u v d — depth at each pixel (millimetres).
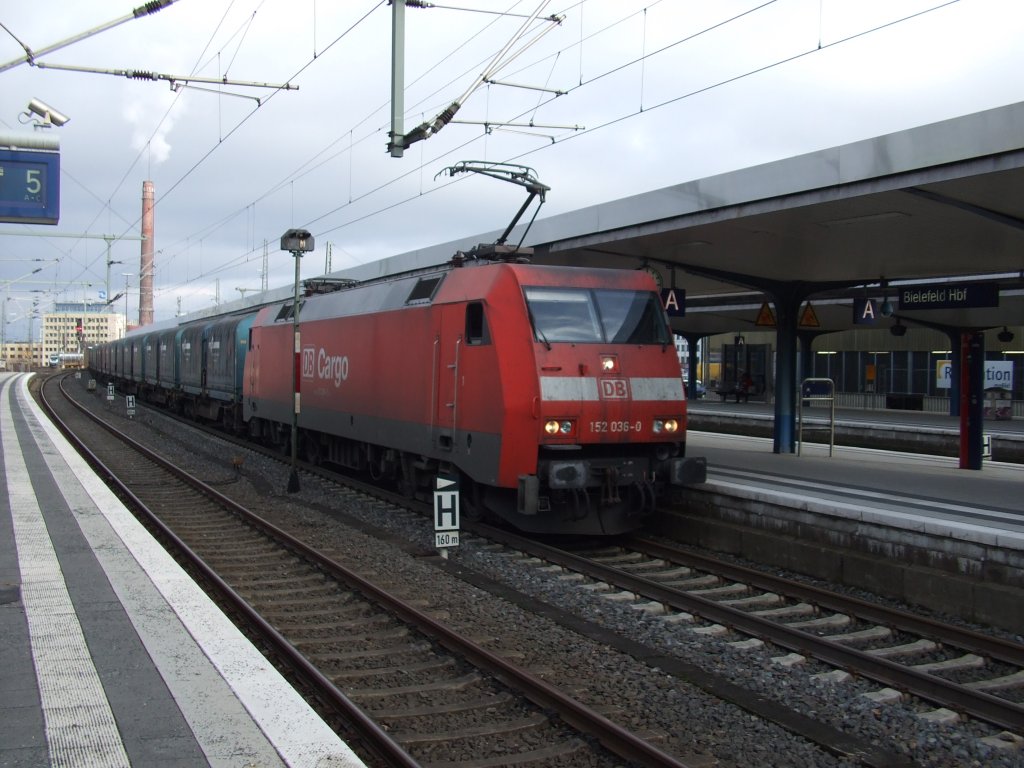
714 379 53344
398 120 11750
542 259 17281
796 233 13211
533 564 10969
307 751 4516
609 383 11383
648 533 13453
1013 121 8625
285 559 11062
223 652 6074
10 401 39812
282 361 20391
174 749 4527
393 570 10406
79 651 6074
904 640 8312
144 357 43312
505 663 6688
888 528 9875
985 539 8844
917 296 16094
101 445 24688
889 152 9828
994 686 7039
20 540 9805
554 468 10945
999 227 12242
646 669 7043
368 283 16922
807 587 9547
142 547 9461
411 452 13836
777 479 13398
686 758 5398
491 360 11438
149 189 60625
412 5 11750
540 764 5336
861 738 5859
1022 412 35500
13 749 4512
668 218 12945
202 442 25891
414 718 5977
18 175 14125
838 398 42875
